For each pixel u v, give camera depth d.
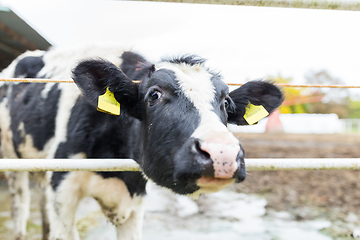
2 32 6.11
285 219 4.37
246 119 2.24
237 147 1.43
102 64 1.91
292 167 1.71
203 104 1.70
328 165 1.73
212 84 1.86
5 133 3.64
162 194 5.68
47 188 2.57
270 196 5.46
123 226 2.77
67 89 2.80
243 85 2.24
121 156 2.49
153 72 2.01
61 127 2.64
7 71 3.87
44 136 2.87
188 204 5.08
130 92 2.05
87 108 2.54
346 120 20.33
